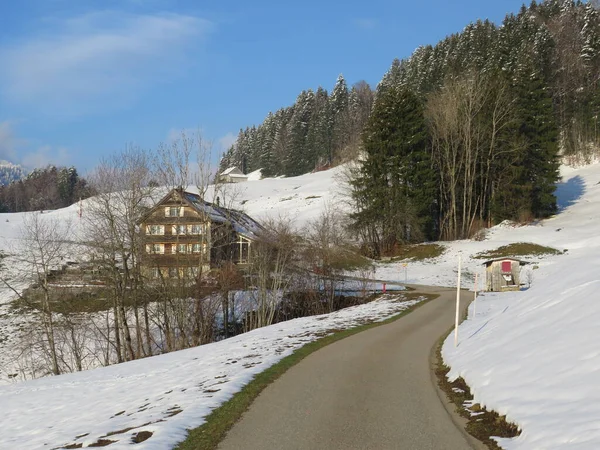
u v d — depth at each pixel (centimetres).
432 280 4300
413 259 5059
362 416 857
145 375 1493
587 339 862
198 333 3044
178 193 3262
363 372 1224
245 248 3953
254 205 8631
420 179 5572
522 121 5675
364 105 12350
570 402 680
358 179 5584
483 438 723
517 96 5834
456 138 5844
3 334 3375
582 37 9238
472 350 1234
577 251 4362
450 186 5791
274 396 1000
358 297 3678
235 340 2023
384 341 1716
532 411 711
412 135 5525
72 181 15088
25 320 3522
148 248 3281
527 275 3728
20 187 14975
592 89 8250
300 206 7988
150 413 938
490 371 973
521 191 5538
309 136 12662
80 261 3148
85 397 1299
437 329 1988
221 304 3375
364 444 719
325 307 3594
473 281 4197
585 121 8112
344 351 1529
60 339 3155
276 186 10088
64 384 1645
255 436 761
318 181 10006
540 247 4578
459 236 5638
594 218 5312
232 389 1057
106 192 2973
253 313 3488
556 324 1053
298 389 1056
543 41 8675
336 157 11744
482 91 5888
